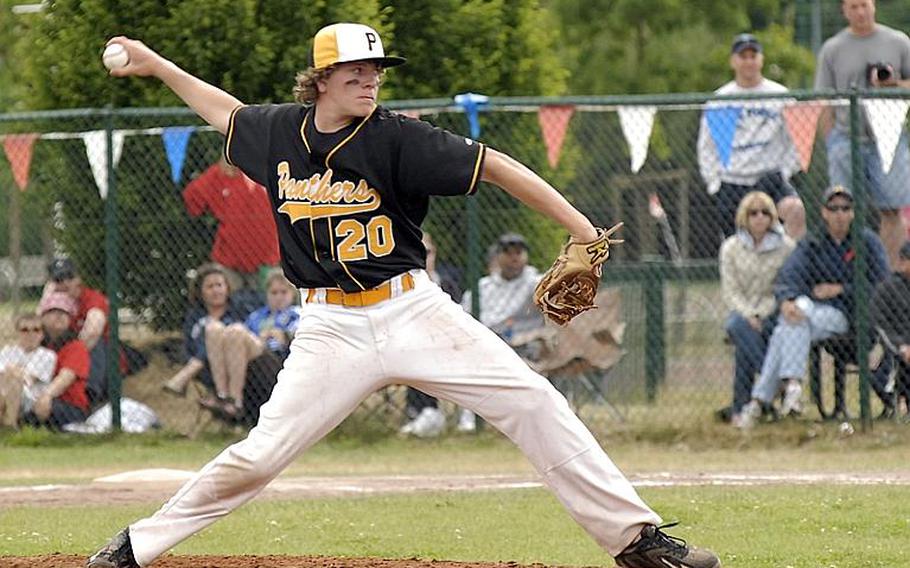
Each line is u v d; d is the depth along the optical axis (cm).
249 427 3791
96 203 4053
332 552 2277
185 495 1742
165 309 4053
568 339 3781
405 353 1706
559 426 1709
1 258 5625
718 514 2556
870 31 4012
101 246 4059
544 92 4528
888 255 3734
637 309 4112
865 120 3725
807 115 3609
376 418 3791
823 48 4072
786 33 8081
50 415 3838
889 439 3506
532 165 4231
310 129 1716
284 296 3794
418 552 2269
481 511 2656
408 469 3328
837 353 3638
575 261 1705
